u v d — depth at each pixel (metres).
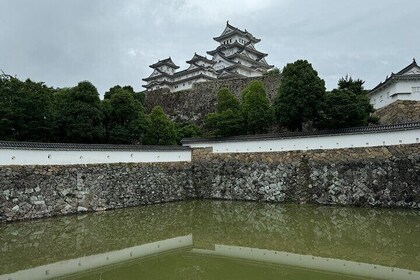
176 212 21.38
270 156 24.98
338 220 17.69
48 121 26.19
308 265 11.42
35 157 19.66
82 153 21.86
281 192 23.38
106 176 22.50
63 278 10.38
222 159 27.12
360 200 20.61
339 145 22.66
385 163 20.53
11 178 18.30
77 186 20.89
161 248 14.02
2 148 18.25
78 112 26.75
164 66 65.38
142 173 24.59
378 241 13.85
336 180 21.77
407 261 11.48
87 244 14.52
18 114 24.62
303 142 24.02
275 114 28.16
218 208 22.42
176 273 10.74
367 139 21.78
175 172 26.61
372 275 10.19
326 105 24.28
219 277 10.25
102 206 21.70
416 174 19.50
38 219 18.61
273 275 10.40
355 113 23.45
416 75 28.20
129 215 20.42
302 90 25.38
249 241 14.94
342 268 10.98
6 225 17.22
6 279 10.30
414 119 27.30
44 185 19.47
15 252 13.23
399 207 19.50
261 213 20.30
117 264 11.83
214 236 15.91
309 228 16.52
